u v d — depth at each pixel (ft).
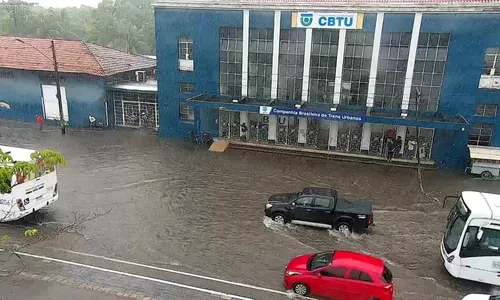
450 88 81.82
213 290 44.39
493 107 81.10
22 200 56.29
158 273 47.39
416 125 79.51
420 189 74.38
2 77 114.11
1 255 50.26
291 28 87.76
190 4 92.53
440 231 59.06
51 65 109.40
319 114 84.94
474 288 46.47
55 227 57.82
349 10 83.05
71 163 84.12
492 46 77.71
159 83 100.78
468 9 76.69
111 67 111.65
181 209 64.69
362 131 89.76
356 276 41.75
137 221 60.44
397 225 60.64
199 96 97.71
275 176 79.41
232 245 54.39
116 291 43.57
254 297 43.42
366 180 78.23
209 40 93.91
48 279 45.44
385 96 86.33
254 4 88.22
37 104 113.60
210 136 99.71
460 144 83.56
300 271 43.78
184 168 82.69
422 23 79.97
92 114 110.42
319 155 90.74
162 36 97.14
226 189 72.74
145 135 105.60
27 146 94.53
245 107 89.76
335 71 87.76
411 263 51.16
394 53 83.35
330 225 58.49
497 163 78.74
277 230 58.59
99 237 55.57
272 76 91.86
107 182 74.69
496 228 44.27
